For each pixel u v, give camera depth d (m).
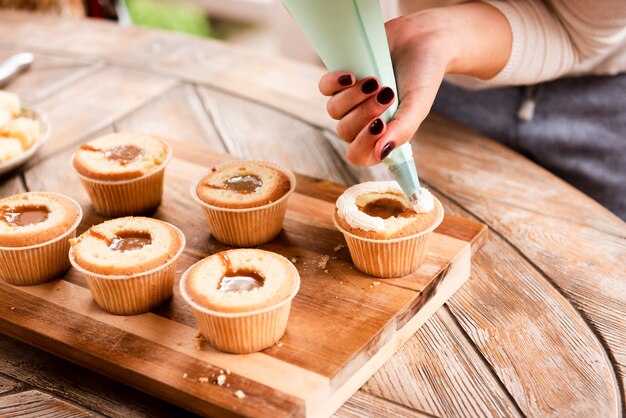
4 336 0.76
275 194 0.81
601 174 0.98
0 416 0.69
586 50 0.92
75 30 1.18
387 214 0.78
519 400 0.69
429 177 0.90
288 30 1.60
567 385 0.70
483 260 0.80
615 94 0.96
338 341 0.71
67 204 0.81
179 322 0.74
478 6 0.88
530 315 0.75
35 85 1.05
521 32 0.89
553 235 0.82
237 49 1.12
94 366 0.72
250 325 0.70
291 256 0.80
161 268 0.74
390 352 0.73
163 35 1.16
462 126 0.97
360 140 0.72
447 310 0.76
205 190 0.82
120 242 0.77
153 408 0.70
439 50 0.80
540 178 0.89
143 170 0.84
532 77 0.92
